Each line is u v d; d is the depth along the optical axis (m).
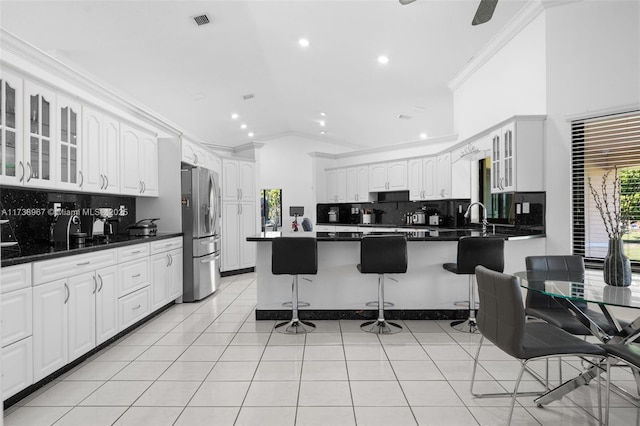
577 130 3.52
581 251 3.54
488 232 4.29
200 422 2.02
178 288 4.58
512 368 2.72
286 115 7.87
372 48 4.57
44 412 2.12
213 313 4.24
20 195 3.08
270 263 3.95
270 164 9.28
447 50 4.55
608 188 3.40
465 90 5.26
